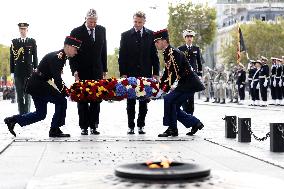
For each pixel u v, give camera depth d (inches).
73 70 497.7
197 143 413.4
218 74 1549.0
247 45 3243.1
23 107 681.0
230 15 4712.1
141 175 138.4
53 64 453.7
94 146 389.1
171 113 472.4
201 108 1186.0
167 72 466.6
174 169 142.6
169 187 134.2
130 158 317.1
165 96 472.7
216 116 847.7
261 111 1013.2
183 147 383.2
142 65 504.1
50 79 464.4
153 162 152.7
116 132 527.5
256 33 3250.5
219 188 135.7
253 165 291.6
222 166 287.3
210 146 391.9
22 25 675.4
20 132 522.9
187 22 2534.5
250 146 391.2
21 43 673.0
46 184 153.8
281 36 3265.3
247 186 140.9
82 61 496.7
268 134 370.0
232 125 457.7
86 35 495.5
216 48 4559.5
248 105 1354.6
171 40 2541.8
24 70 673.6
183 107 635.5
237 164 295.4
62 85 457.1
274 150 353.4
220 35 4530.0
